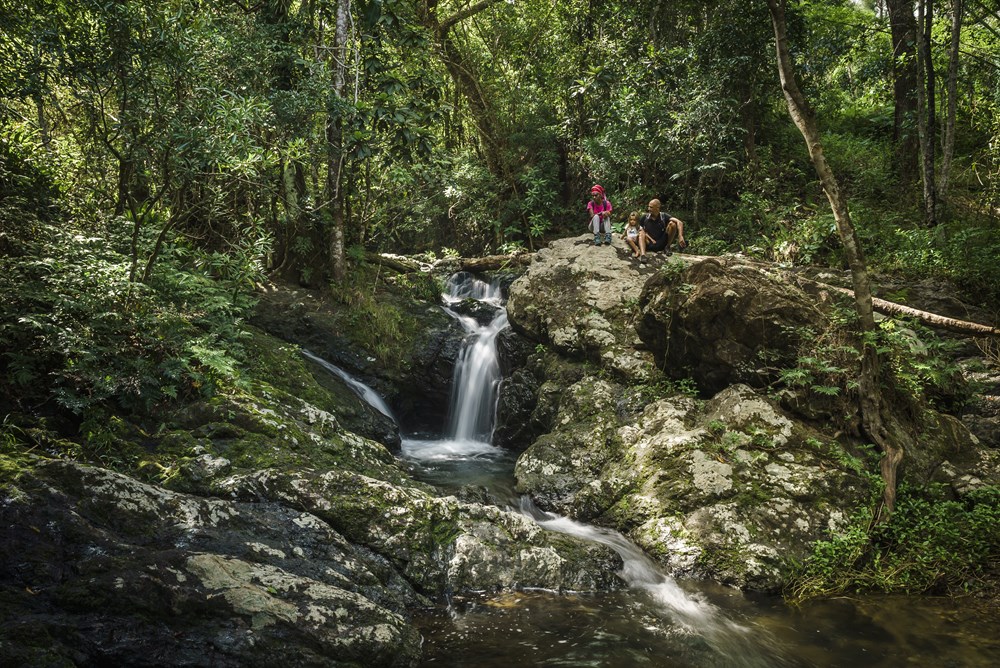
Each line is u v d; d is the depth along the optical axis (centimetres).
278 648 382
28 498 409
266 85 900
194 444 568
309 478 546
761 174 1365
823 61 1480
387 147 1044
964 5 1457
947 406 793
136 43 630
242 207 1041
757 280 727
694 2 1427
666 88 1366
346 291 1050
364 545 520
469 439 1004
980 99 1595
